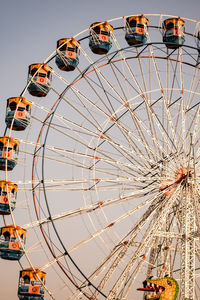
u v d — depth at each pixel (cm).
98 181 4075
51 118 4003
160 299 3656
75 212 3969
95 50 4616
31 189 4100
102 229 3900
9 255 4012
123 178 4094
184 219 3947
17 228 4072
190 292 3756
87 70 4166
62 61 4531
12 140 4234
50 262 3775
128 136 4184
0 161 4194
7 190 3969
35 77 4397
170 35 4572
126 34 4600
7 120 4316
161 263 4019
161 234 3884
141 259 3806
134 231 3900
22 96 4309
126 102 4241
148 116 4247
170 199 3975
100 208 4009
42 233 3916
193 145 3909
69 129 4144
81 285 3762
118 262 3809
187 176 3972
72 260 3650
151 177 4119
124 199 4062
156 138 4203
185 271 3803
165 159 4162
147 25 4662
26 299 3944
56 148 4112
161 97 4309
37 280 3981
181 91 4312
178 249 4006
